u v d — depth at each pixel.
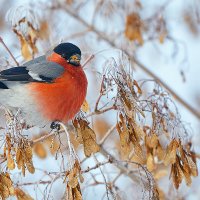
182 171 10.16
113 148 12.41
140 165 10.03
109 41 13.95
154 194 9.84
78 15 14.58
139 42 13.43
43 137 10.52
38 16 12.64
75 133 10.18
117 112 10.08
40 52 12.37
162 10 14.17
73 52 11.25
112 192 9.86
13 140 9.62
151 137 10.36
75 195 9.21
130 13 13.42
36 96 10.91
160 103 10.42
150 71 14.41
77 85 11.06
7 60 11.80
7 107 10.95
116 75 10.12
